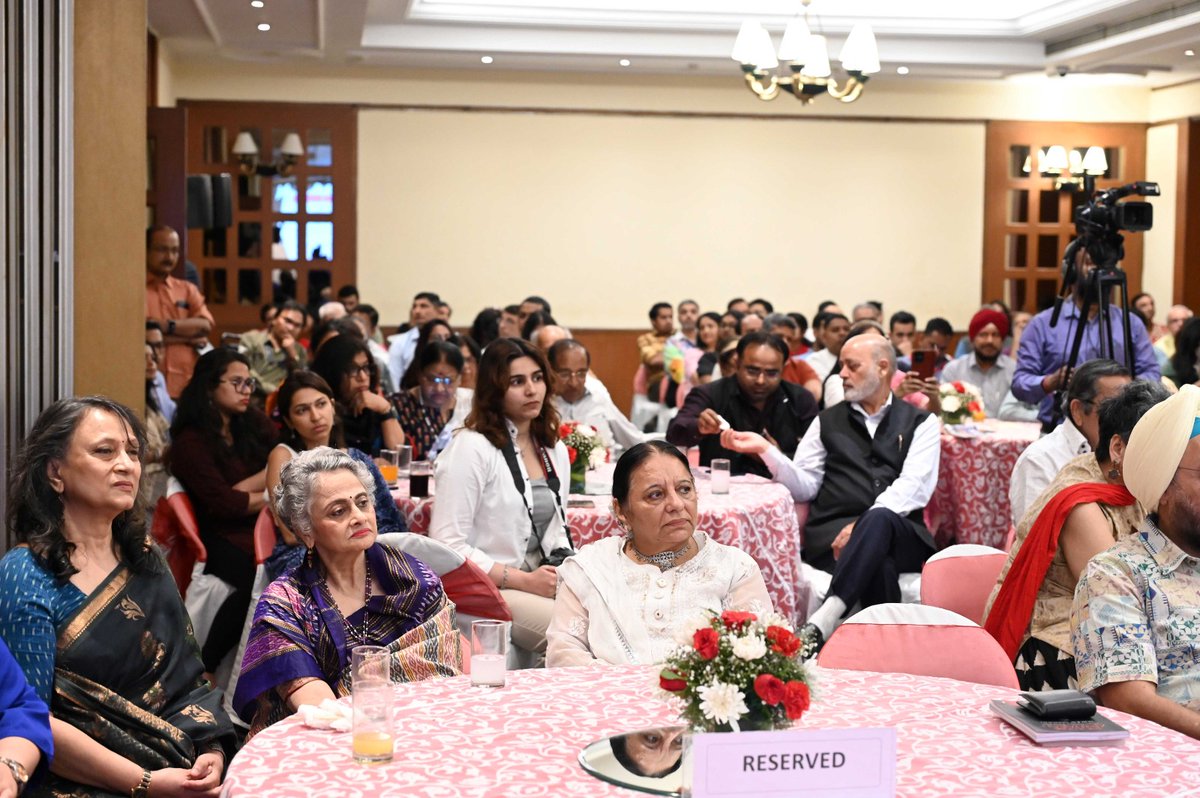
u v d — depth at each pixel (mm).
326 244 12844
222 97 12570
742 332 9695
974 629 2693
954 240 13648
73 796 2549
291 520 2883
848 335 6727
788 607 4875
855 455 5316
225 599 4395
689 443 6031
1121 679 2467
